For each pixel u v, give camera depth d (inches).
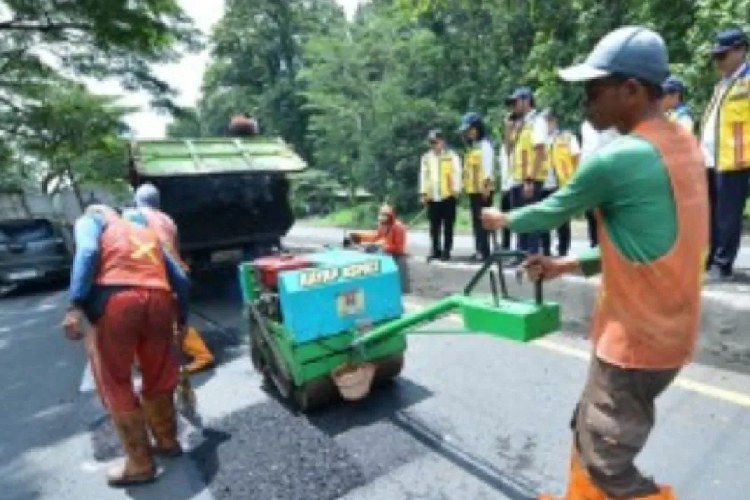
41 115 711.7
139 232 153.6
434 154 335.3
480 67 1312.7
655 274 80.8
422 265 305.6
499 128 1069.1
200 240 345.1
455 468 137.0
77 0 556.7
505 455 140.4
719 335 173.9
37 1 554.3
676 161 80.6
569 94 725.9
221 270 373.1
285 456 149.6
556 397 167.5
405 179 1236.5
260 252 366.9
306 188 1465.3
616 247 83.0
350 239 324.2
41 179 1244.5
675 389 162.7
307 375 165.5
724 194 204.5
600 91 83.0
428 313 138.6
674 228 80.0
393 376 184.9
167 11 597.0
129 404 143.1
